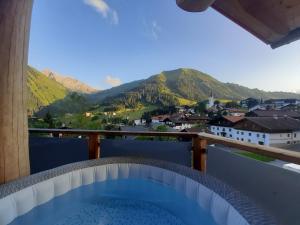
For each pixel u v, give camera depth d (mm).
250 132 23250
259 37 3098
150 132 3334
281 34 2859
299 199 1823
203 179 2406
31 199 2111
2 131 2314
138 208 2475
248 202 1835
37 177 2344
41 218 2168
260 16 2758
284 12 2576
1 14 2291
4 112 2326
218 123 32500
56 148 3645
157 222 2209
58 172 2516
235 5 2771
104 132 3408
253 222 1498
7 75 2338
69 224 2156
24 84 2531
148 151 3496
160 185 2721
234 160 2572
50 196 2305
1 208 1815
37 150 3670
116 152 3557
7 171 2340
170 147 3443
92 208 2461
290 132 20234
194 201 2285
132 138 3621
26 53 2539
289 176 1917
